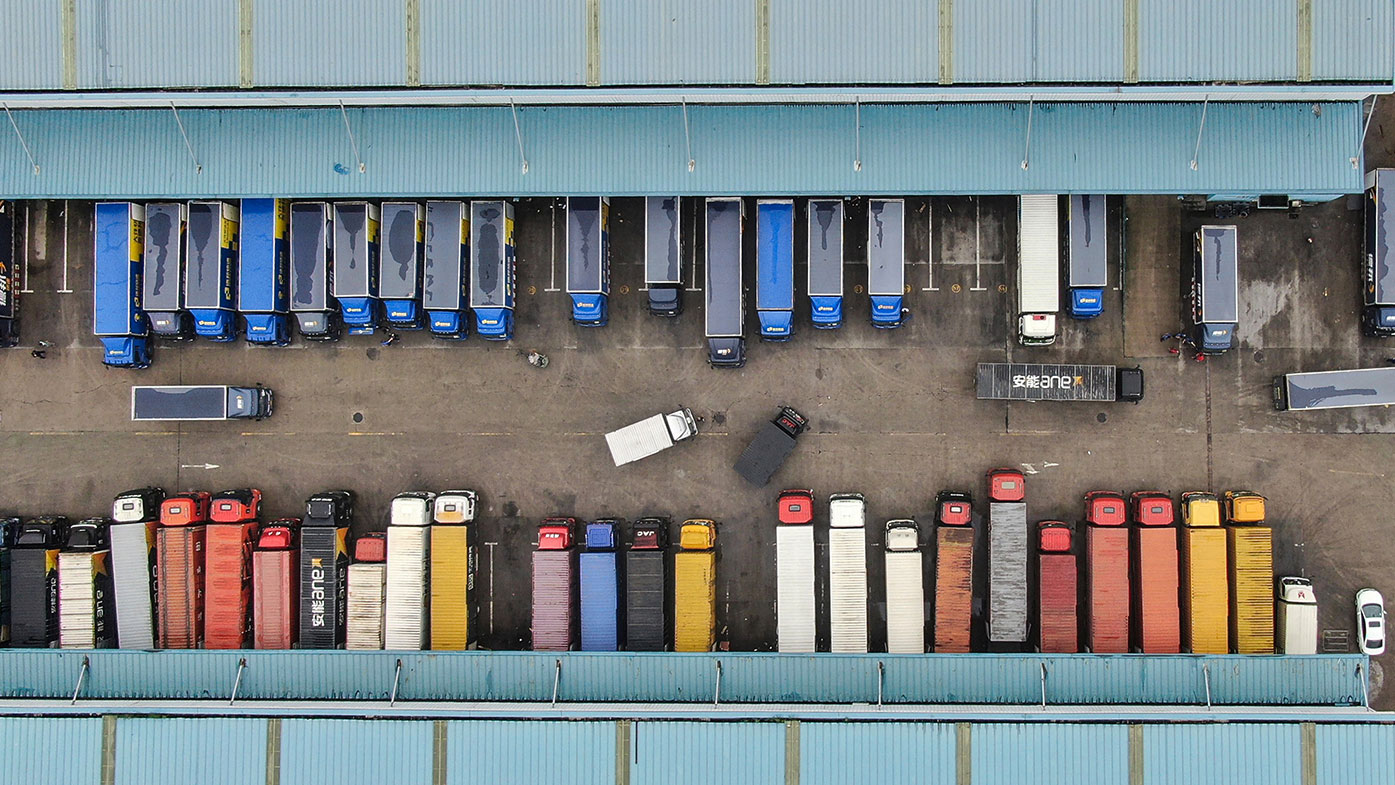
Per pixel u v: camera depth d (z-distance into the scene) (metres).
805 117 39.28
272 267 41.81
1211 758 37.16
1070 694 38.69
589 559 41.38
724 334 41.31
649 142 39.53
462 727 38.16
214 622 42.03
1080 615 42.41
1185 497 41.66
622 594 42.97
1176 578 40.66
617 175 39.56
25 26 38.59
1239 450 42.38
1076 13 37.19
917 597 41.03
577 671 39.44
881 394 43.12
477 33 38.09
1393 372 40.75
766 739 37.81
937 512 42.47
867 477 43.12
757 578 43.22
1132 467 42.56
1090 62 37.25
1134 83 37.28
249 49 38.34
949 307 43.09
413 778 38.03
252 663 39.91
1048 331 41.09
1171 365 42.56
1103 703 38.56
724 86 37.91
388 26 38.19
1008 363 42.12
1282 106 38.38
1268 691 38.44
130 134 40.41
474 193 39.72
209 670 39.91
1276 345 42.38
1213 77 37.12
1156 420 42.56
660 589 41.41
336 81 38.28
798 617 41.09
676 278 41.09
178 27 38.38
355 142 39.97
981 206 43.06
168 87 38.50
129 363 42.91
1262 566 40.47
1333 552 42.16
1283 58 36.94
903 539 41.19
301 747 38.28
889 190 39.03
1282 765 37.03
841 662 39.16
